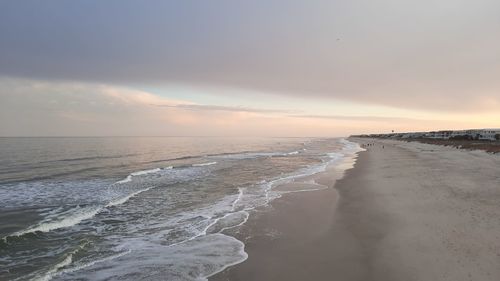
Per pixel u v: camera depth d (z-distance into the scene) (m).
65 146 65.88
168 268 8.34
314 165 32.44
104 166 31.23
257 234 10.88
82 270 8.31
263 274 7.86
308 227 11.50
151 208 14.75
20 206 15.12
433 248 8.52
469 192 14.57
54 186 20.34
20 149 52.62
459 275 6.96
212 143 101.19
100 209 14.41
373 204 14.14
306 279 7.51
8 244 10.12
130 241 10.47
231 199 16.38
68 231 11.52
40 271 8.29
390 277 7.29
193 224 12.22
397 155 39.66
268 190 18.62
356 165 30.55
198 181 22.41
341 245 9.58
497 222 10.10
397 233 10.01
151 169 29.53
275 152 56.59
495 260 7.50
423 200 13.83
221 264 8.51
